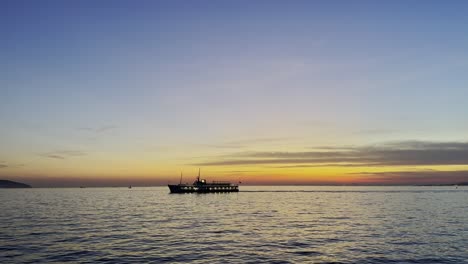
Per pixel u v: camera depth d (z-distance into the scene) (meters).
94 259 49.09
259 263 47.50
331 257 50.59
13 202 189.00
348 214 112.88
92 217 104.31
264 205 162.25
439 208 135.38
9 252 53.12
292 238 65.94
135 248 56.38
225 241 62.75
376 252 53.44
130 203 179.88
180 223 89.62
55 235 68.56
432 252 53.16
